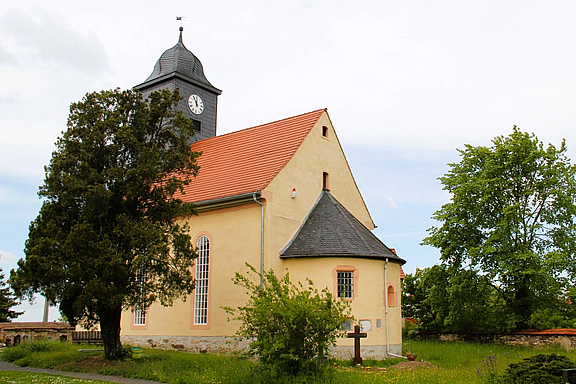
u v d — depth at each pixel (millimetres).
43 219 20812
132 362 20594
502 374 16141
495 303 35375
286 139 28375
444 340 36250
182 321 26984
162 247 19906
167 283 21188
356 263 24203
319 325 16219
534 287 32438
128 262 20750
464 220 34688
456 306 34781
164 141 23172
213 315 25812
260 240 24781
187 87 36875
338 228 25500
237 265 25406
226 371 17375
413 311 41156
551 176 33688
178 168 22750
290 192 26281
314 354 16484
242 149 29906
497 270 32938
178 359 21109
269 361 16234
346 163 30734
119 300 19781
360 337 21766
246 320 16984
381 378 16828
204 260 26875
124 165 21828
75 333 29438
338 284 24031
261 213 24969
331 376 16156
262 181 25594
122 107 21969
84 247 19719
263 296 17047
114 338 21578
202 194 27516
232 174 28000
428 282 36438
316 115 28969
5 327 31516
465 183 34875
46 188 20953
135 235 20000
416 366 21438
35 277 19516
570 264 33031
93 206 20047
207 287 26453
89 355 22375
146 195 21750
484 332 33844
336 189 29594
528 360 16062
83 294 19562
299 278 24547
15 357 23609
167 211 21625
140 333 28656
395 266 26234
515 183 34438
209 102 38188
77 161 20906
